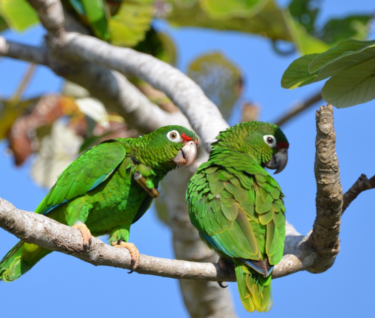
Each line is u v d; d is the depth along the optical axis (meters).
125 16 15.55
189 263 9.20
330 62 7.93
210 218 9.70
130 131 16.78
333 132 8.55
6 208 7.38
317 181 8.95
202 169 10.77
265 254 9.39
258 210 9.72
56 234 8.03
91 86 14.70
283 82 9.20
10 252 11.07
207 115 11.73
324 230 9.47
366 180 9.44
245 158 11.17
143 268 8.85
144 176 11.65
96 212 11.47
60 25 13.77
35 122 17.89
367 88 8.57
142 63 12.39
